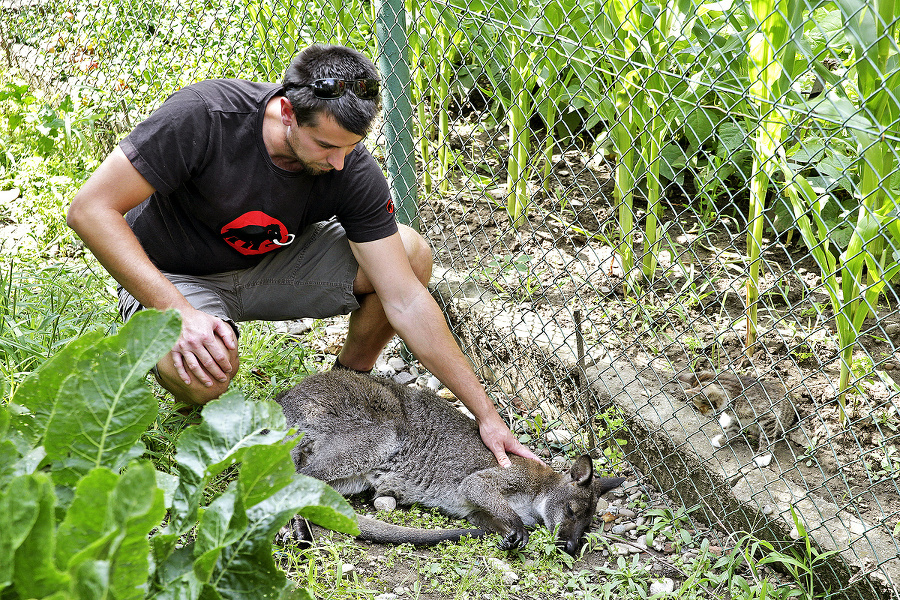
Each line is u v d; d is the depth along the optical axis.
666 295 4.47
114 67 6.57
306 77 2.87
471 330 4.49
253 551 1.76
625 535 3.46
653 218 4.39
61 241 5.35
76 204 3.07
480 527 3.54
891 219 2.82
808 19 2.73
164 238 3.46
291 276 3.74
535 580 3.06
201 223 3.44
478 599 2.92
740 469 3.32
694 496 3.47
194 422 3.44
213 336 3.09
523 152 4.89
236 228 3.38
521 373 4.25
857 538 2.97
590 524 3.45
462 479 3.58
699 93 3.78
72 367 1.88
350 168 3.38
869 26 2.75
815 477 3.35
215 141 3.15
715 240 4.89
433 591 2.94
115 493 1.48
